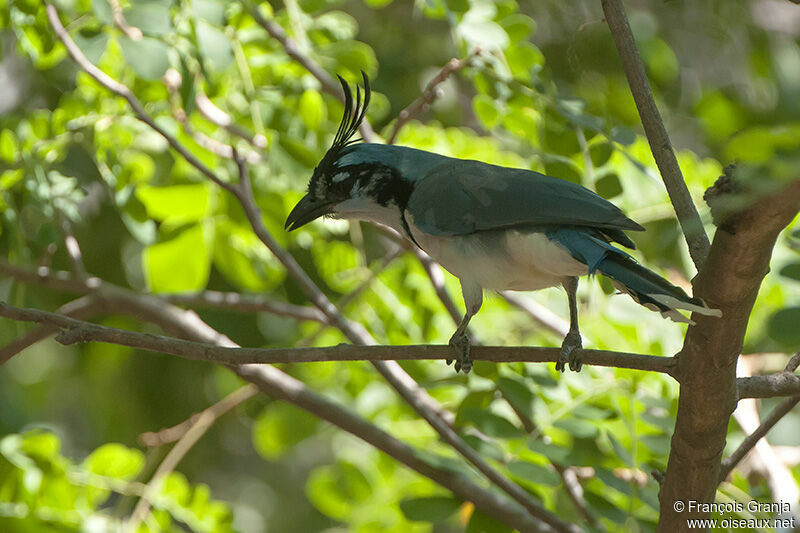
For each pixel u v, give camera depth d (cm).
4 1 1028
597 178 966
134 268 1611
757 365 1138
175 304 1178
